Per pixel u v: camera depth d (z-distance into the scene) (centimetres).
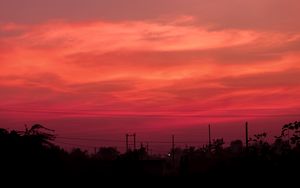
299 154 4397
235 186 4841
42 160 4122
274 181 4475
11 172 3909
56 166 4306
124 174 5831
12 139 4031
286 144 4512
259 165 4706
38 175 4053
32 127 4225
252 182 4688
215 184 5112
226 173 5075
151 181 5712
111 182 5575
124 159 6134
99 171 5738
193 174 5878
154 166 8100
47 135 4297
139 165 6406
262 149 4812
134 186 5497
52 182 4216
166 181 5638
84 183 5172
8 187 3869
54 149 4366
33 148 4091
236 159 5116
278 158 4581
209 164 7281
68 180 4728
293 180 4347
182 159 7700
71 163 5506
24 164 3981
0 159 3909
